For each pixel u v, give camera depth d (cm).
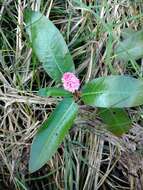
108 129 22
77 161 23
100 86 21
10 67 24
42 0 25
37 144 20
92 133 24
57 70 22
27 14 23
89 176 24
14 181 23
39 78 24
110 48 23
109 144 24
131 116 24
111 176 24
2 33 24
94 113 23
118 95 21
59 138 20
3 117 24
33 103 24
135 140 24
